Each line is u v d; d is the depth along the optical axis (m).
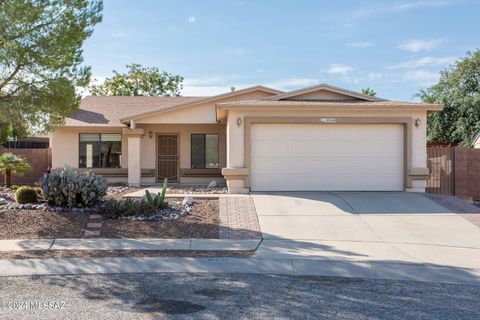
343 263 8.53
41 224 11.41
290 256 9.02
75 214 12.41
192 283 7.19
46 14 12.31
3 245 9.70
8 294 6.59
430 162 18.50
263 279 7.47
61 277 7.52
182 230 11.19
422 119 16.27
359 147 16.34
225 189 18.70
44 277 7.52
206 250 9.49
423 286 7.15
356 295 6.61
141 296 6.50
